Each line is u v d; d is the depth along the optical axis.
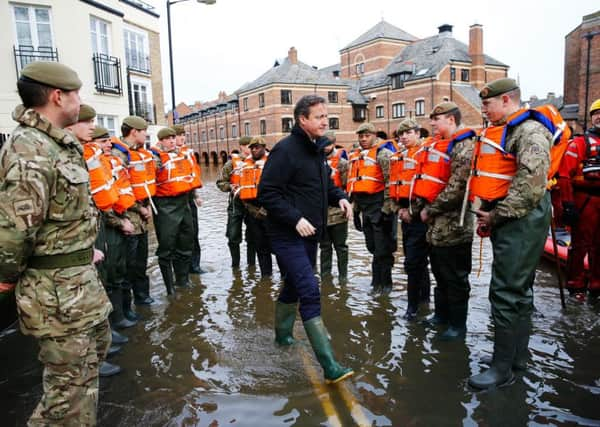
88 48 15.48
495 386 3.27
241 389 3.37
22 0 13.78
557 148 3.23
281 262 3.59
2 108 13.70
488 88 3.39
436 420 2.90
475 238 8.55
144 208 5.09
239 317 4.87
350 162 5.96
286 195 3.57
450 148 4.04
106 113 16.45
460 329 4.16
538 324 4.34
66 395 2.45
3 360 4.01
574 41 27.39
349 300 5.34
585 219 4.82
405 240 4.70
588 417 2.89
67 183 2.38
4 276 2.23
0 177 2.22
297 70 46.03
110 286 4.47
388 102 45.41
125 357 3.96
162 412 3.10
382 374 3.54
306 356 3.89
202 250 8.42
